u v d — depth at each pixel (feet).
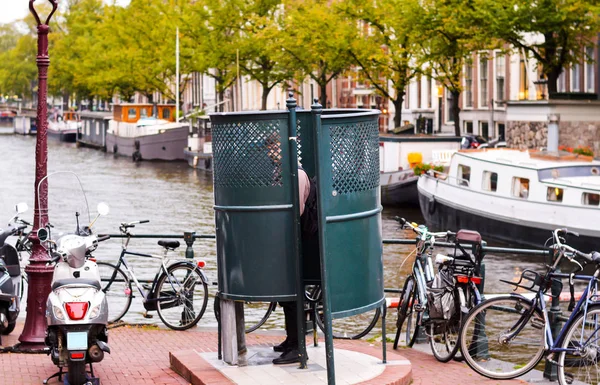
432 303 32.07
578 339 27.53
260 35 161.99
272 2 182.70
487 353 29.71
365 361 29.45
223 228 27.89
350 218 26.89
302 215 27.71
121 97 294.05
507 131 116.26
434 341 32.40
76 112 340.80
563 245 28.48
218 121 27.50
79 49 307.58
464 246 35.68
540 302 28.63
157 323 41.98
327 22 141.79
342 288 26.86
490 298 29.30
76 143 323.37
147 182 163.84
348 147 26.78
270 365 29.09
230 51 181.57
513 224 84.07
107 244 80.23
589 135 108.06
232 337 29.14
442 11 109.29
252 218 27.30
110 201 128.77
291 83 227.20
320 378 27.32
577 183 79.97
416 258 34.06
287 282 27.48
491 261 73.77
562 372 27.58
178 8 222.69
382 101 188.34
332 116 26.45
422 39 120.26
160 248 77.61
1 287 35.01
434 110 170.40
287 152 27.07
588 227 76.84
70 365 27.07
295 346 29.35
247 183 27.22
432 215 97.60
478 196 88.69
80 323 27.27
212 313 48.60
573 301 28.45
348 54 141.08
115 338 38.29
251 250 27.43
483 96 155.63
